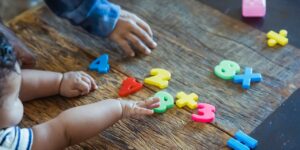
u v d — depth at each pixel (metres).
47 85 0.78
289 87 0.77
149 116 0.75
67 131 0.70
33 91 0.77
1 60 0.63
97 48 0.86
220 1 0.92
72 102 0.78
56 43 0.87
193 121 0.74
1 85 0.63
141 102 0.74
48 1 0.85
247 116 0.74
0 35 0.66
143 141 0.72
